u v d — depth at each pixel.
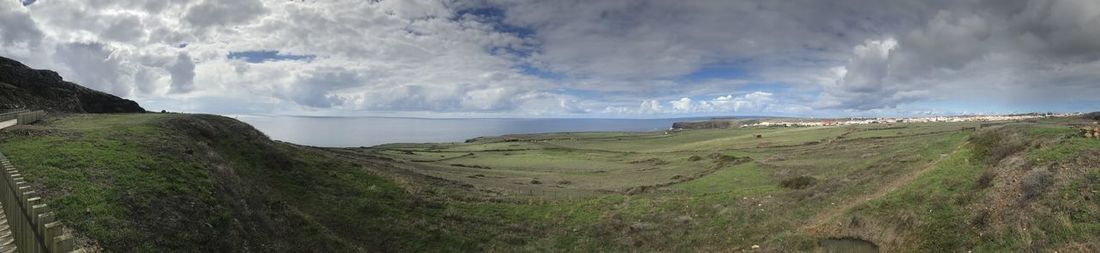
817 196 34.50
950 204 23.33
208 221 18.83
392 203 34.62
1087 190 18.14
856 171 42.38
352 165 42.72
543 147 129.12
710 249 28.22
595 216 36.56
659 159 85.75
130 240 14.51
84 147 24.05
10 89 48.84
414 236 30.05
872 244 24.34
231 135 38.09
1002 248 18.06
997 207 20.58
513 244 30.95
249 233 20.61
